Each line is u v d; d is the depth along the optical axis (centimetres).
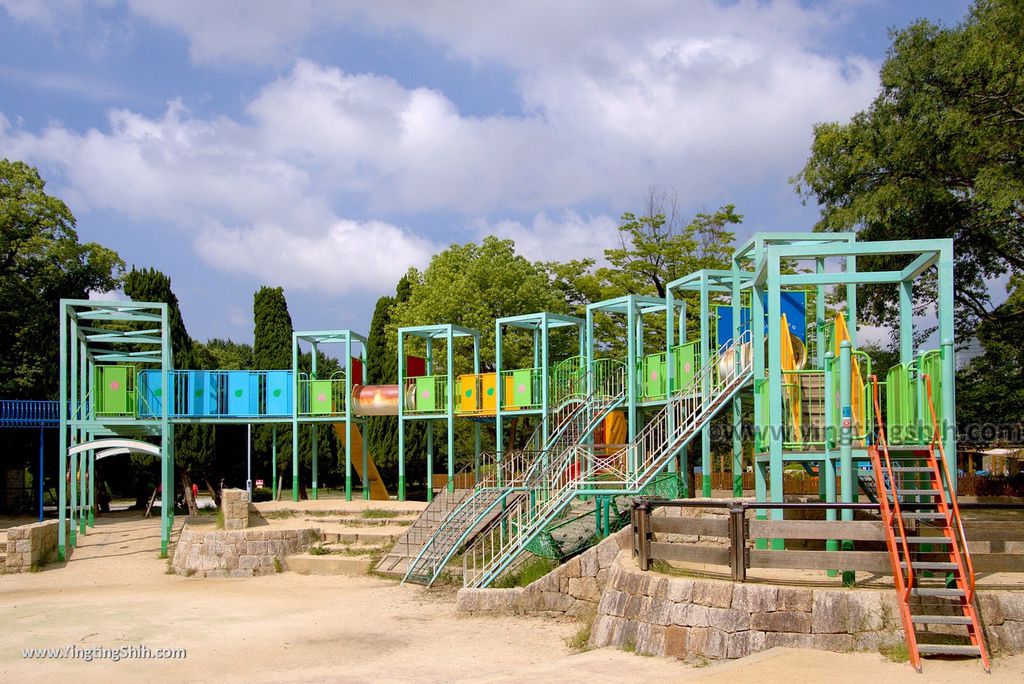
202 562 2373
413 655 1411
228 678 1259
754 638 1155
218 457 4222
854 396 1398
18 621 1725
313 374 3194
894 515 1177
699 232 4000
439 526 2234
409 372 3197
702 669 1080
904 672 1016
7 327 3741
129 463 4128
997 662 1056
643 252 3875
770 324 1408
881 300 2733
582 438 2589
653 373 2512
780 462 1389
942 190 2356
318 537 2552
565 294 4112
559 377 2906
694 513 1950
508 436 3766
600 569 1689
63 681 1250
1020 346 2728
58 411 3566
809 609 1138
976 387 2769
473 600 1758
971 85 2216
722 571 1343
